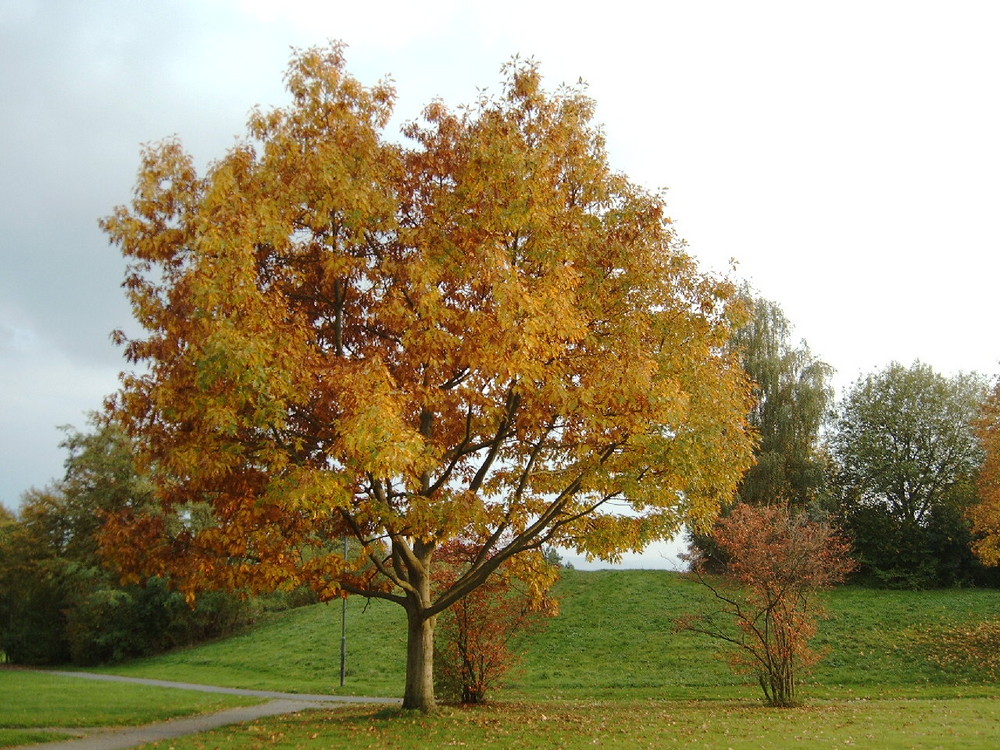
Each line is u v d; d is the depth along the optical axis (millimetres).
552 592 37531
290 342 11508
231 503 13109
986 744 11828
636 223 13953
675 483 12828
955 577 36688
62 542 45094
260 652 38156
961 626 28406
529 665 28844
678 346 13641
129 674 35438
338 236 13227
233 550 12719
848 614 30984
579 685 25312
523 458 15297
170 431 12891
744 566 20344
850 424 42719
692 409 13109
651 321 13703
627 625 31938
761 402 38312
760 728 14164
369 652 33812
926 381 41281
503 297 11352
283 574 12602
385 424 10125
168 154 13258
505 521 13711
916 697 21188
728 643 28375
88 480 43500
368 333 14586
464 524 12648
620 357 12688
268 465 11773
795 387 38562
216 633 46219
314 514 11414
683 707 18812
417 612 15383
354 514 12773
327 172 12164
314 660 34219
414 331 12203
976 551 32094
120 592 41906
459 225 13164
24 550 44594
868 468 40344
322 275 13984
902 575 36406
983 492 31984
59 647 45094
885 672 25109
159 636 44562
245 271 10938
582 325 12180
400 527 12422
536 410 13219
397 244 13602
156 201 12953
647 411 12477
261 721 16438
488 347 11539
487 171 12781
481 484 14953
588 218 13727
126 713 18453
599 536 13727
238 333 10609
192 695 23734
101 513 15266
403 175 13898
